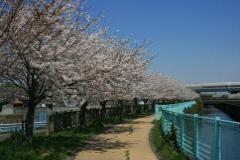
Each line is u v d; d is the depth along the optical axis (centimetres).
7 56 1274
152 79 5666
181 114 1634
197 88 9481
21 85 1747
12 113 4612
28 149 1569
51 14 1123
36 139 1953
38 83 1712
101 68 1856
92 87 1994
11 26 1072
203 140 1267
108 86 2148
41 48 1469
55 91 1780
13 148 1533
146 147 1942
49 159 1429
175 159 1464
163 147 1766
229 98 8688
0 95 1917
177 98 8956
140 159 1566
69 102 2244
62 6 1147
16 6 995
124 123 3694
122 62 2295
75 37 1561
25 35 1138
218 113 6762
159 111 3856
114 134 2614
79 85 1878
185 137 1545
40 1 1091
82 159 1569
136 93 4075
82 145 2005
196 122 1355
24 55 1439
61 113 2878
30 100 1755
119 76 2272
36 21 1102
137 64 3023
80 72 1727
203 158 1266
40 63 1533
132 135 2544
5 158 1311
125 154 1703
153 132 2605
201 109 6850
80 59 1708
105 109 4384
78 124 3167
